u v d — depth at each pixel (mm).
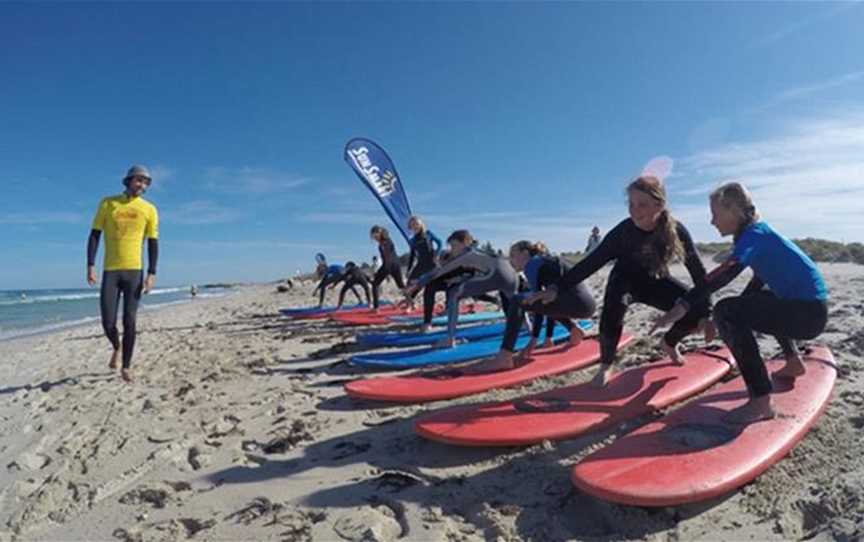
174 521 2492
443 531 2287
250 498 2697
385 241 9766
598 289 13320
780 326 2873
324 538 2289
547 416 3227
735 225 3004
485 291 5703
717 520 2254
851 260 20984
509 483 2682
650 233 3566
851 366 4262
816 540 2070
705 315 3795
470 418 3221
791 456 2723
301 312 11484
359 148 10297
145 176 5285
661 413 3426
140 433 3762
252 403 4426
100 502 2748
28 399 5043
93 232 5293
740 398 3250
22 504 2764
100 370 6402
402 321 8898
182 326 11555
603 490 2250
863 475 2502
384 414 3881
